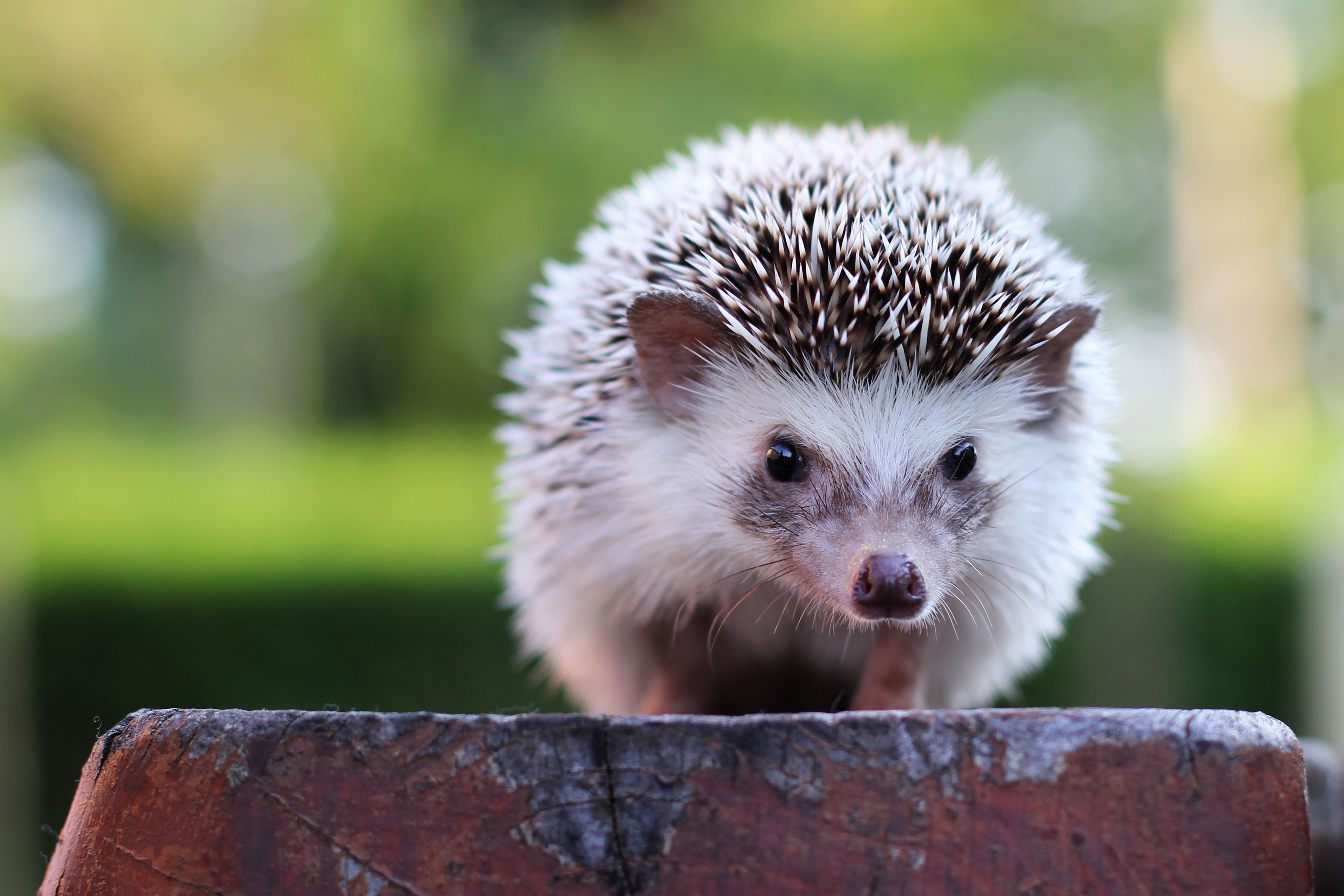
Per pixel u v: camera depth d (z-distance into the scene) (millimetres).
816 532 526
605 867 449
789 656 552
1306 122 1428
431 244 1157
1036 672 950
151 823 453
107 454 1581
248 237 1622
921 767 449
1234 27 1213
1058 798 448
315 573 887
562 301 560
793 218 527
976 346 525
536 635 569
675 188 553
